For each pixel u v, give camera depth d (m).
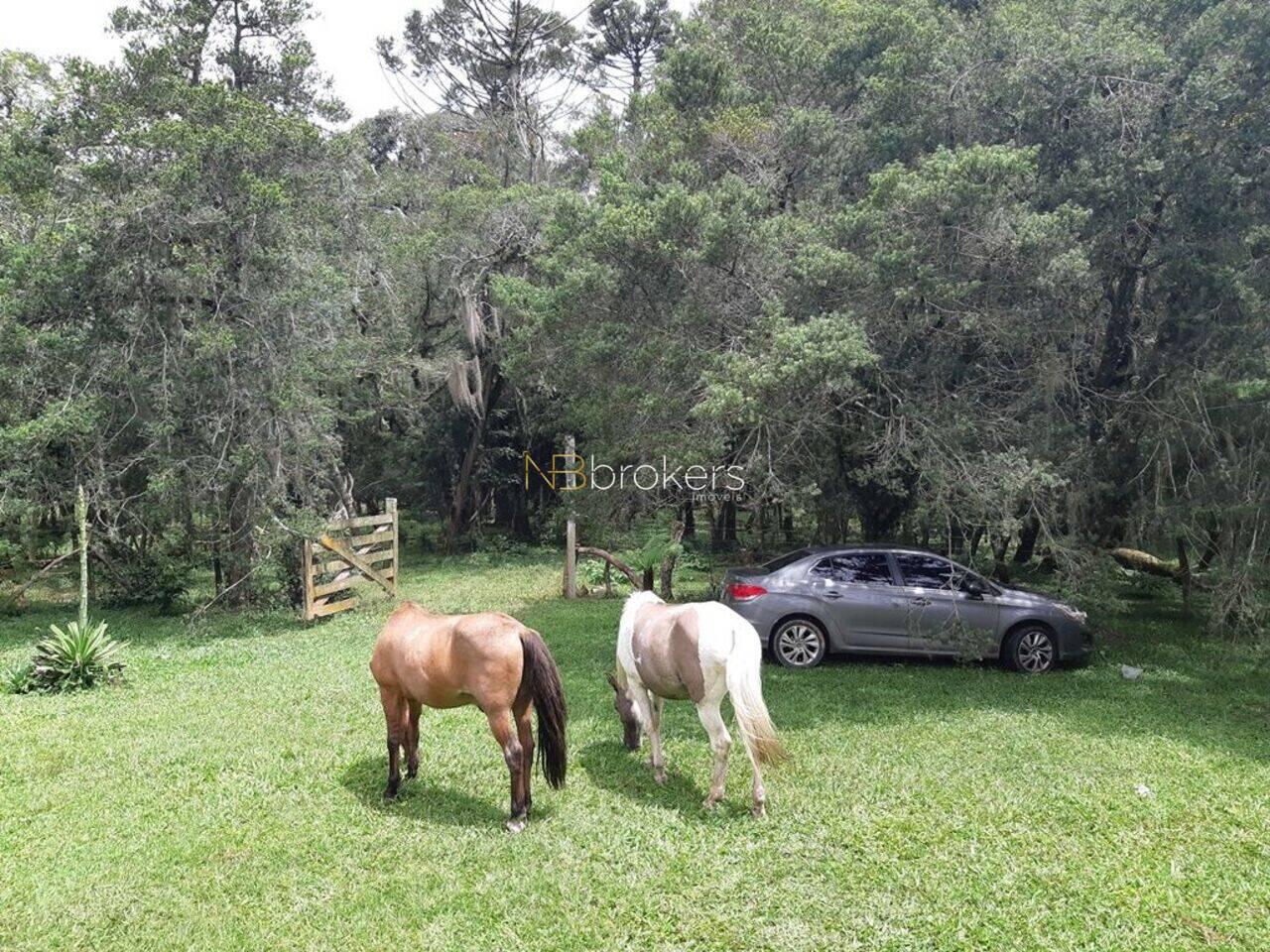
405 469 21.95
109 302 10.82
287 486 12.07
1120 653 9.62
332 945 3.85
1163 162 8.58
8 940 3.86
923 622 8.78
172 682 8.30
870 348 8.45
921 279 7.95
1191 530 8.64
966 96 9.77
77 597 13.63
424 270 18.31
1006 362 9.25
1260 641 8.38
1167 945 3.85
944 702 7.67
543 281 17.34
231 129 10.75
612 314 9.77
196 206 10.63
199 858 4.63
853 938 3.91
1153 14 9.95
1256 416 8.24
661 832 4.97
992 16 10.15
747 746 5.09
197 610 11.25
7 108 16.16
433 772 5.93
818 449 9.85
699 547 16.75
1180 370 8.75
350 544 12.56
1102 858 4.67
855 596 8.86
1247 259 8.60
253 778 5.78
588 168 19.83
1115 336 9.70
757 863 4.59
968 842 4.85
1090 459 8.95
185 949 3.81
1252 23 8.31
